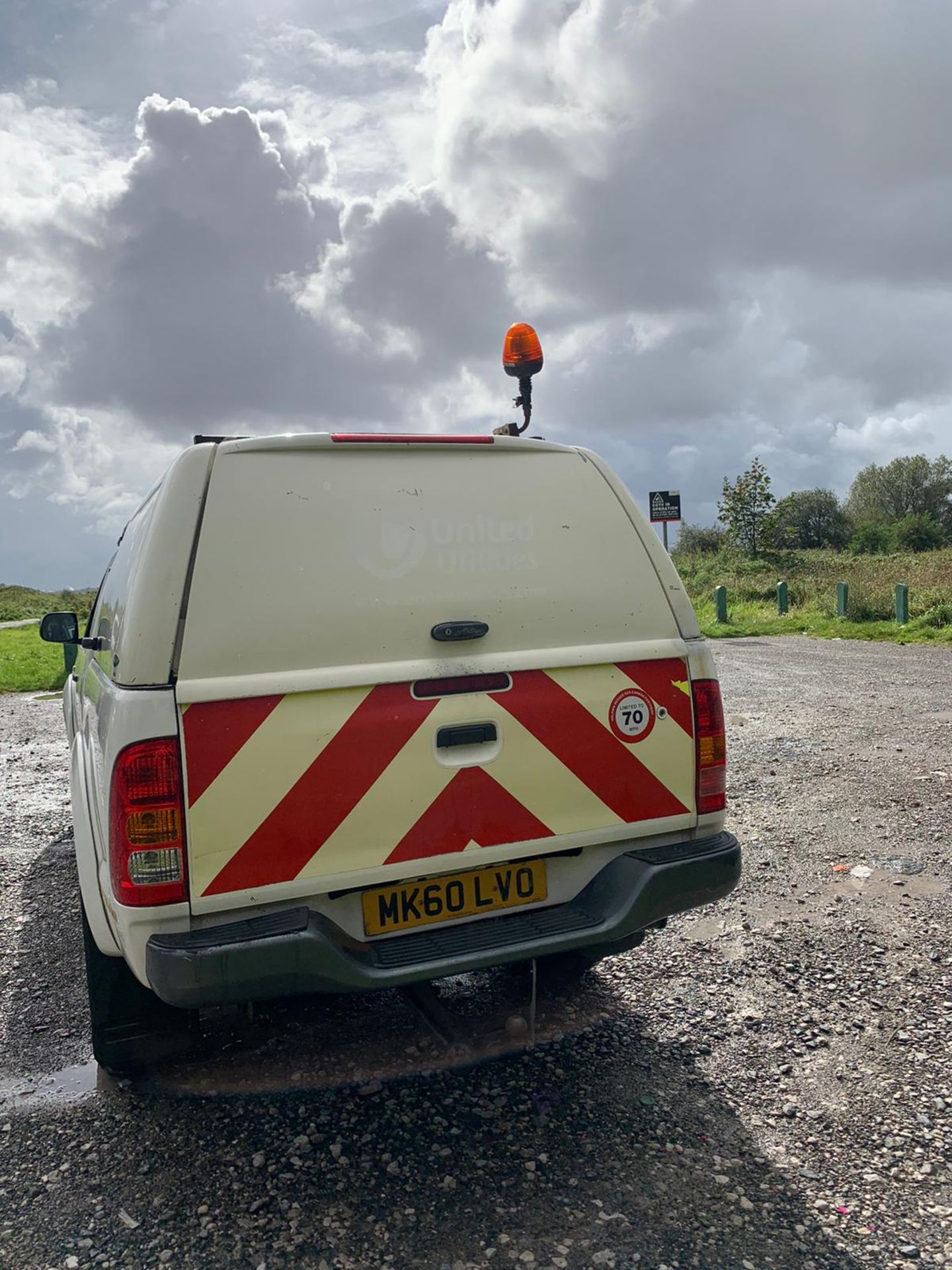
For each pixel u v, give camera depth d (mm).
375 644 2711
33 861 5566
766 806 5988
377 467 2848
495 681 2834
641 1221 2395
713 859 2998
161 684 2480
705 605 23234
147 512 3068
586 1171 2602
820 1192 2486
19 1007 3705
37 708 11922
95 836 2957
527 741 2863
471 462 2977
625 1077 3074
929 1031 3266
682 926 4234
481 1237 2354
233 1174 2633
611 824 2982
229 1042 3383
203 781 2475
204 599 2553
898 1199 2449
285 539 2676
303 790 2580
